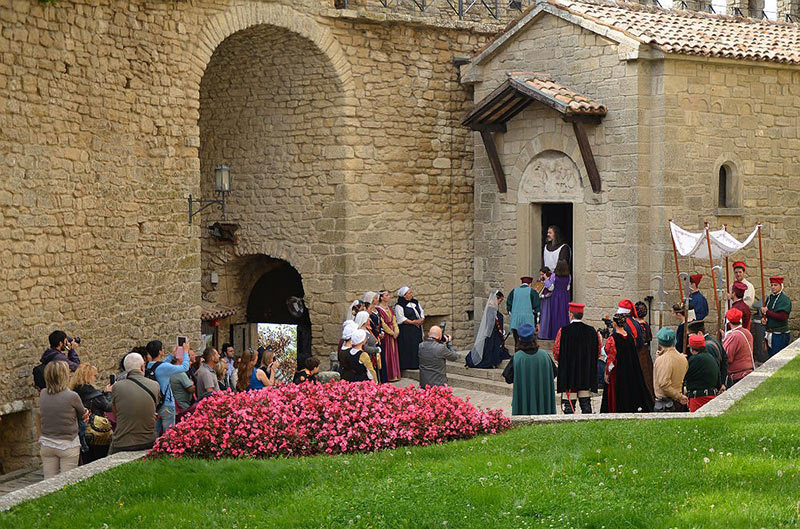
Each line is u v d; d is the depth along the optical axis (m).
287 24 19.16
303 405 11.09
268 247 21.25
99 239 15.45
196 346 17.91
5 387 13.20
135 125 16.38
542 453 10.06
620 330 13.86
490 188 20.95
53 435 11.34
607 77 18.55
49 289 14.16
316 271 20.67
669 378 12.70
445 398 11.64
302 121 20.59
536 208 20.20
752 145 18.94
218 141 21.73
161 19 16.94
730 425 10.51
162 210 17.06
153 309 16.88
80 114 14.92
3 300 13.17
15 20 13.41
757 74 18.94
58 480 9.89
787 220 19.41
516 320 18.31
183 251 17.58
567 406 14.20
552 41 19.55
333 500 8.84
